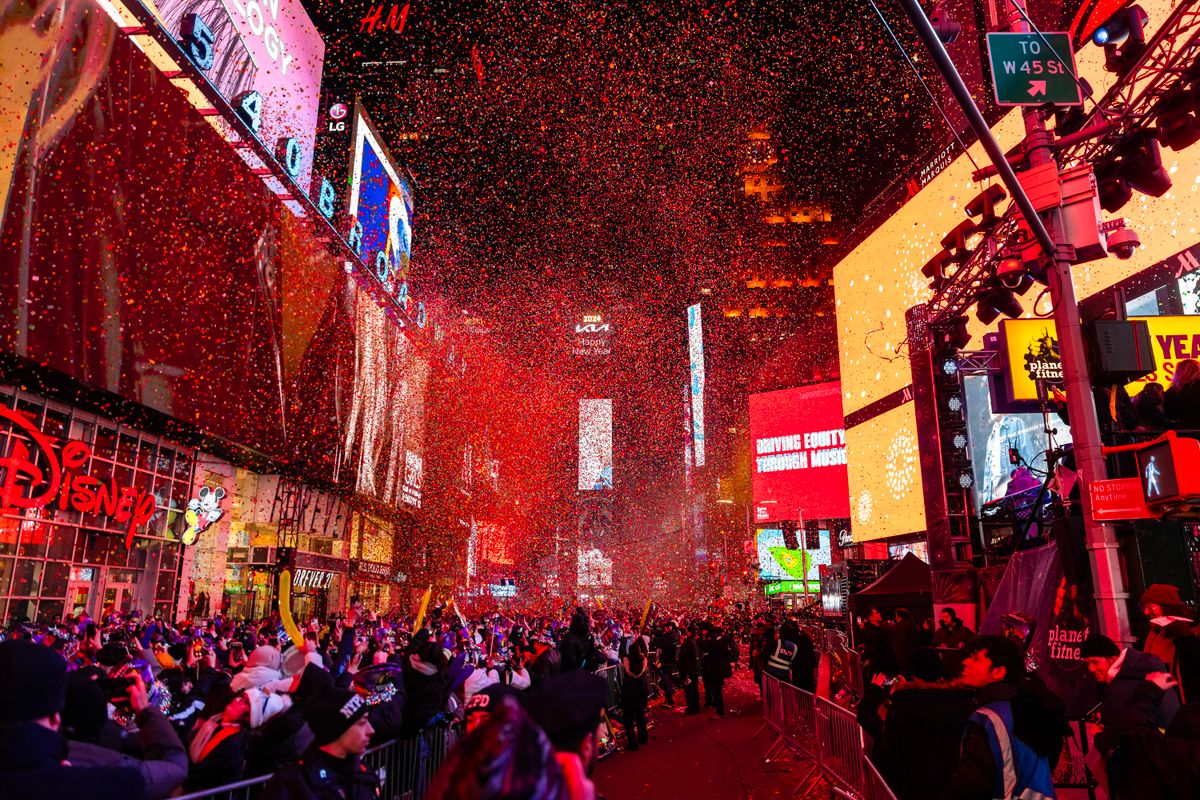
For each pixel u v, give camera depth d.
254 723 5.44
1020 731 4.06
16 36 19.64
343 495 46.50
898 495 39.19
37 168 20.16
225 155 28.83
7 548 21.72
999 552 16.83
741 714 19.56
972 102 6.83
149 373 24.88
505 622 24.20
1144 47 10.49
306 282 36.44
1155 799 4.24
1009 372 14.87
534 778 1.71
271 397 33.31
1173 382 11.53
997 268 14.39
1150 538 9.82
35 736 2.83
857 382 44.84
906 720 5.08
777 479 68.75
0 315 19.08
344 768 4.13
